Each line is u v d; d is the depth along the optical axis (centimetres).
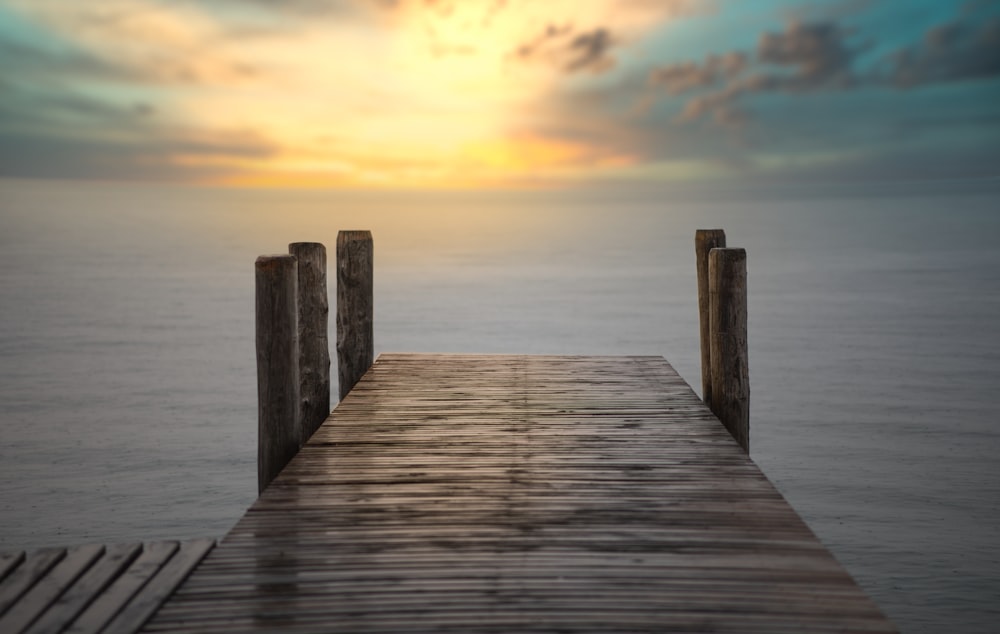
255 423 5734
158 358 8019
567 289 12425
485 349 8231
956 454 4494
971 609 2703
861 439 4809
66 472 4616
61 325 9925
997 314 9162
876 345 7650
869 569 3045
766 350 7544
